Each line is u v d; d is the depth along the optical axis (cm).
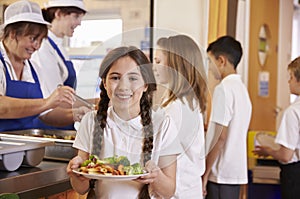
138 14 339
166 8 349
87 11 316
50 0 291
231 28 411
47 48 291
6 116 250
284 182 287
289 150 277
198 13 360
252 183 363
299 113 275
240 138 274
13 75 267
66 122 273
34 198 178
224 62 276
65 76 307
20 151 185
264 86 519
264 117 527
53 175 190
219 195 274
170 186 157
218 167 271
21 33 265
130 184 158
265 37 518
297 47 605
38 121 279
